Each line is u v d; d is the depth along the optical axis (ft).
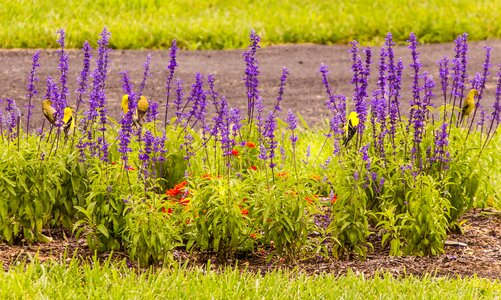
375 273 29.50
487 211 37.19
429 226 31.48
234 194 29.84
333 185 31.89
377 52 73.61
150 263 29.94
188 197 31.14
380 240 33.60
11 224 31.53
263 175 31.04
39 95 58.29
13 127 33.12
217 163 34.42
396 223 33.01
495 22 78.38
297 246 30.71
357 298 26.78
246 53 36.27
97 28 72.74
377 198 33.24
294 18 78.74
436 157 33.81
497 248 32.89
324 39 76.43
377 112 32.96
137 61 68.49
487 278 29.76
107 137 34.73
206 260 31.04
